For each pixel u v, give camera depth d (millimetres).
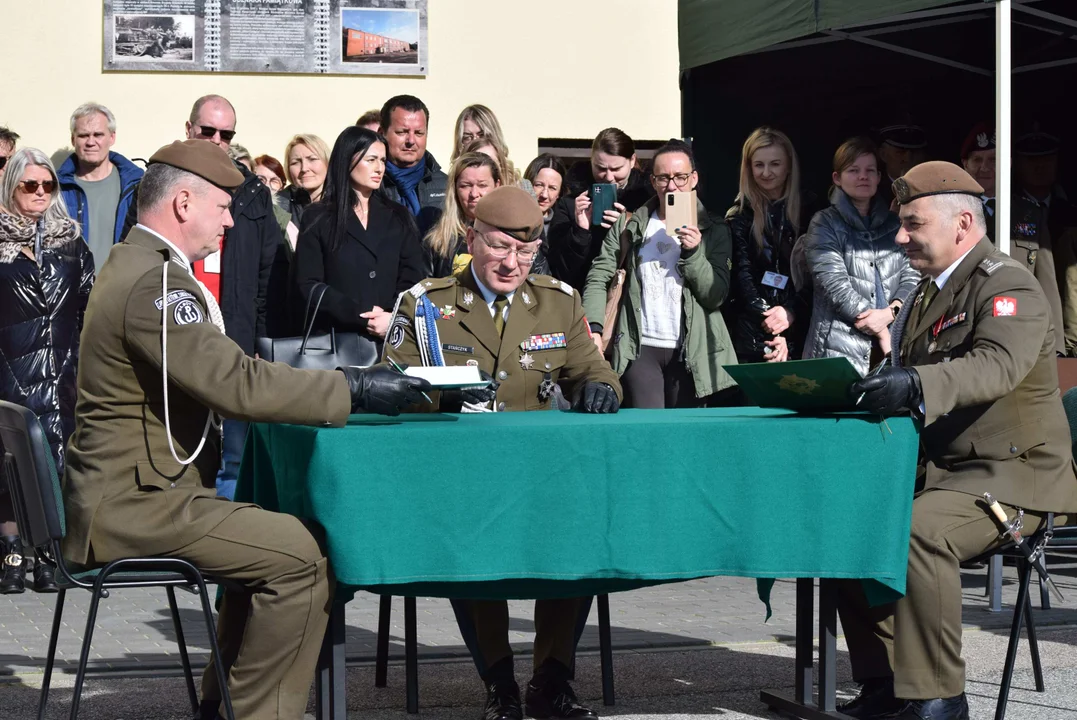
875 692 4480
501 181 6816
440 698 4797
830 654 4348
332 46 9516
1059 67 8516
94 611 3625
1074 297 8414
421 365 4664
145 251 3820
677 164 6949
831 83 8742
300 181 7941
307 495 3678
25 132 9203
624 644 5566
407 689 4621
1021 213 8055
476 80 9711
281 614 3688
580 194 7816
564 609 4508
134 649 5367
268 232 6949
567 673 4547
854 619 4527
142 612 6141
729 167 9031
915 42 8266
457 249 6684
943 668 4188
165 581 3695
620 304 7109
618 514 3834
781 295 7188
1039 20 7969
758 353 7152
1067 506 4391
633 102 9891
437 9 9641
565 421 4020
